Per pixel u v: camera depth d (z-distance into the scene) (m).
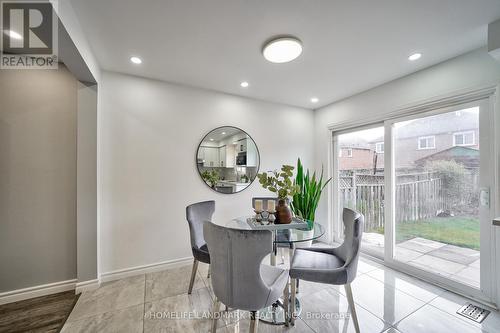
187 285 2.24
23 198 1.99
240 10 1.48
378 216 2.93
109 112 2.34
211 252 1.42
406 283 2.28
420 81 2.34
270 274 1.55
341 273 1.51
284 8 1.46
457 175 2.13
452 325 1.66
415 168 2.47
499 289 1.82
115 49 1.96
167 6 1.44
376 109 2.79
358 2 1.41
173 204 2.66
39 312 1.81
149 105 2.54
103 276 2.29
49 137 2.07
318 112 3.73
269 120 3.38
